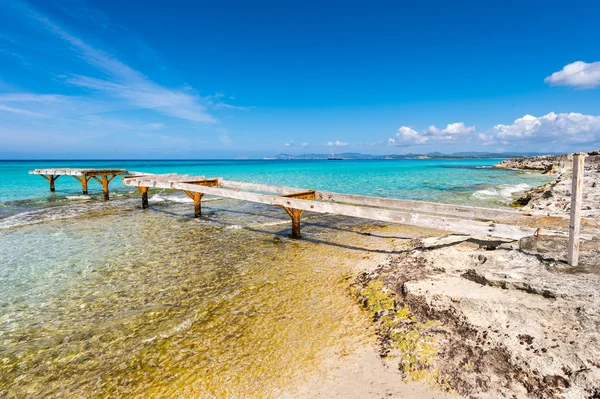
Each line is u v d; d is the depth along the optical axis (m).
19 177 40.81
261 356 4.45
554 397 3.26
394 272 6.63
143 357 4.52
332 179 40.44
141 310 5.91
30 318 5.71
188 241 10.66
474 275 5.49
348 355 4.38
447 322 4.61
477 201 20.05
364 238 10.73
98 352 4.68
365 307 5.64
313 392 3.75
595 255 5.58
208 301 6.19
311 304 5.92
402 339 4.50
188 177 20.19
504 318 4.28
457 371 3.80
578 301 4.18
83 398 3.81
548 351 3.68
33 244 10.38
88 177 22.27
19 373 4.27
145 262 8.59
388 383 3.81
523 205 18.31
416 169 75.94
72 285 7.13
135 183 17.28
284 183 33.97
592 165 35.84
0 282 7.33
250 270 7.84
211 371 4.18
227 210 16.95
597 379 3.23
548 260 5.53
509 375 3.61
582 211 11.10
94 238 11.11
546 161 70.19
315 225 12.87
